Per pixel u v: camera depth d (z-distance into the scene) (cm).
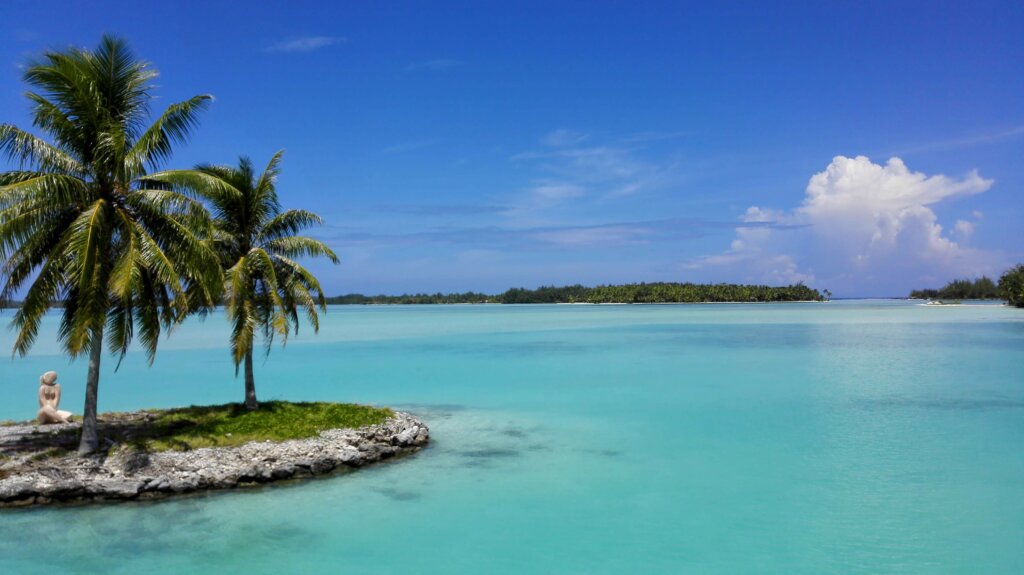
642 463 1992
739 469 1936
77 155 1800
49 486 1592
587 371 4188
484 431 2425
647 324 9750
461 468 1928
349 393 3328
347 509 1580
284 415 2177
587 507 1609
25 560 1291
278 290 2248
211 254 1859
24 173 1755
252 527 1464
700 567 1277
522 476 1855
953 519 1527
